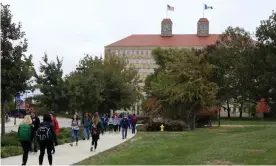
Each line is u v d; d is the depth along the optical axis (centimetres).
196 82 4319
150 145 2242
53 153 1808
